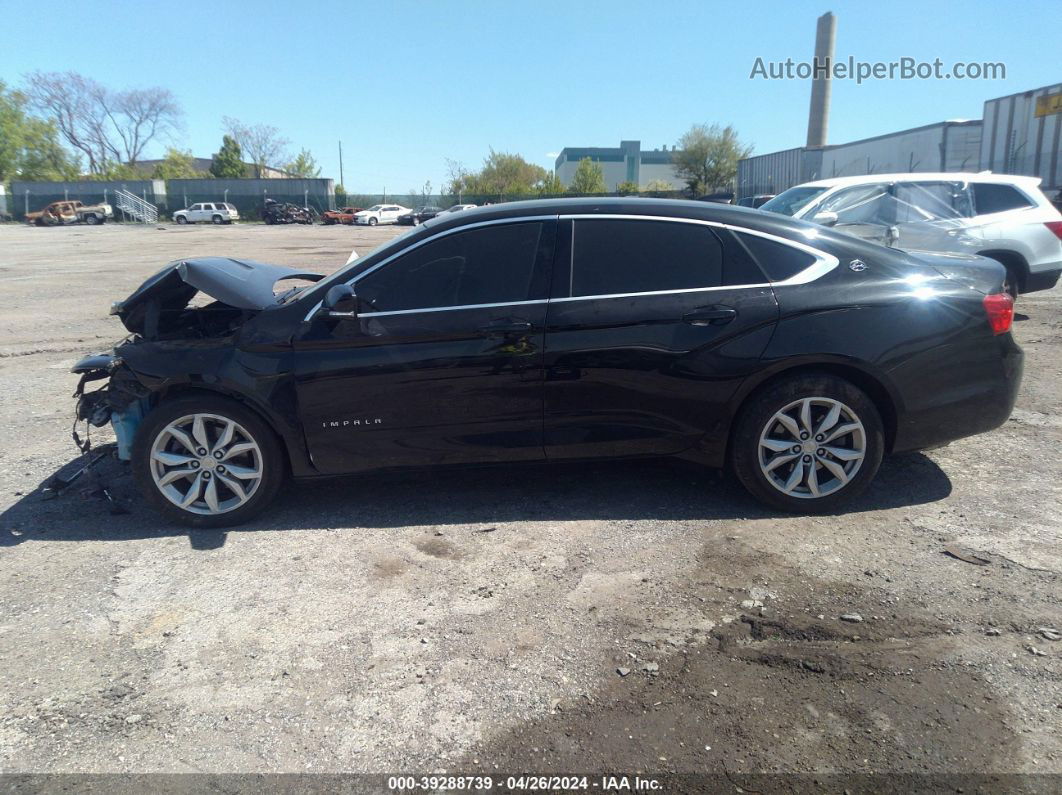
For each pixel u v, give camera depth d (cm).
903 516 405
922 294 397
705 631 309
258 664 297
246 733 261
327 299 386
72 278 1716
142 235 3972
